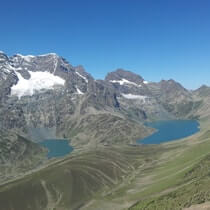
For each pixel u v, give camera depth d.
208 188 142.62
